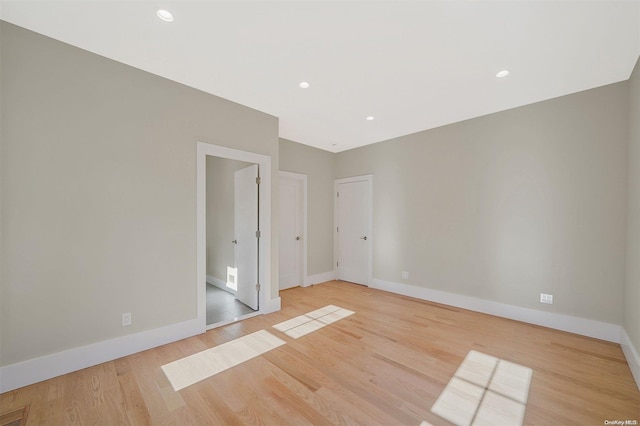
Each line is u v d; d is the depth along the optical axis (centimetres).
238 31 189
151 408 169
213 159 495
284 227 466
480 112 336
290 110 330
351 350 244
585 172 276
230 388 189
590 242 273
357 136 439
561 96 289
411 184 422
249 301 362
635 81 228
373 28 185
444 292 381
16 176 186
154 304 248
